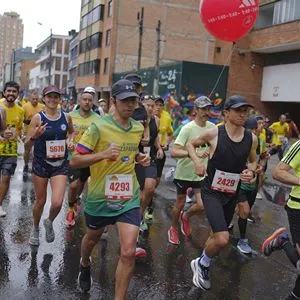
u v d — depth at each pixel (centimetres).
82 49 5019
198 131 564
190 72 2652
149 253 560
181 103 2634
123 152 380
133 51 4100
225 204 447
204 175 452
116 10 4028
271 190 1092
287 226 749
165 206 834
